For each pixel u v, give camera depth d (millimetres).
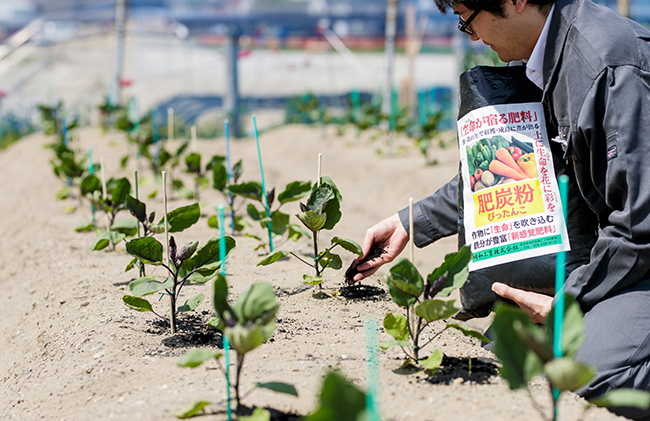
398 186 6336
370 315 2367
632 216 1786
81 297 2736
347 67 19953
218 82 20484
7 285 3506
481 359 1921
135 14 18234
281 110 18438
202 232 3922
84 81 18344
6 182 7508
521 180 2055
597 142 1869
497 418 1498
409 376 1763
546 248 2014
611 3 13758
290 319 2314
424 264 4215
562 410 1575
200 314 2357
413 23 15094
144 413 1540
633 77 1808
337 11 16766
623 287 1872
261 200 3182
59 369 1987
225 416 1488
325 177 2498
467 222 2137
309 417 978
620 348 1773
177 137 12008
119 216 4570
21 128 14172
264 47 19922
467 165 2146
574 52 1898
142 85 19922
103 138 9664
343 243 2422
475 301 2150
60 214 5012
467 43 11977
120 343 2064
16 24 19406
